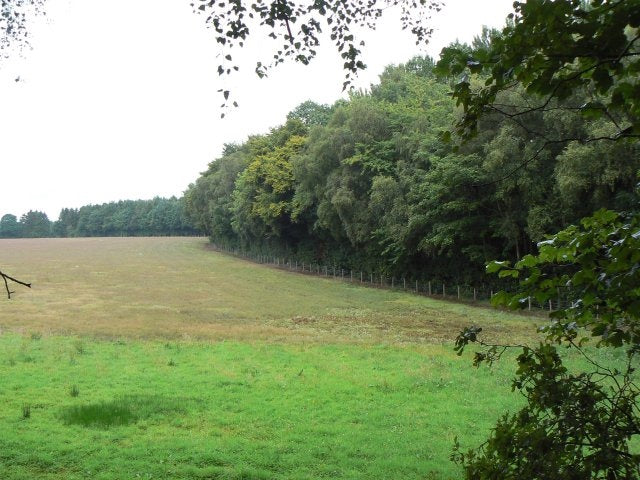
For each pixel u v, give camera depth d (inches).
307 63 267.3
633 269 105.0
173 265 2920.8
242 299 1694.1
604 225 118.3
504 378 674.2
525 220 1278.3
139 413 511.2
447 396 601.3
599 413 122.3
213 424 493.0
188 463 385.1
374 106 1924.2
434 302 1544.0
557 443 120.6
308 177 2079.2
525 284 130.6
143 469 366.6
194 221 4785.9
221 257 3422.7
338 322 1239.5
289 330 1116.5
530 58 110.4
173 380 654.5
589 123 1007.0
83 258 3267.7
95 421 479.8
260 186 2714.1
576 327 133.1
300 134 2662.4
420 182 1535.4
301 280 2255.2
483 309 1379.2
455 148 132.9
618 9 98.7
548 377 132.8
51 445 409.1
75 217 6422.2
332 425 496.4
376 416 525.3
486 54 115.6
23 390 586.9
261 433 471.5
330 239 2488.9
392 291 1840.6
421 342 969.5
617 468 113.6
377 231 1721.2
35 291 1851.6
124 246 4237.2
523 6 103.7
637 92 107.5
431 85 1900.8
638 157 946.7
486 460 131.6
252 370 713.6
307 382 655.1
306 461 397.4
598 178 1009.5
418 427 492.4
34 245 4296.3
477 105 123.1
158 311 1424.7
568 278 127.9
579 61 113.6
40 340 929.5
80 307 1483.8
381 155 1781.5
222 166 3627.0
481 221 1384.1
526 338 962.7
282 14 249.6
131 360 771.4
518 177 1143.0
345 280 2226.9
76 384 622.2
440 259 1715.1
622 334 127.6
